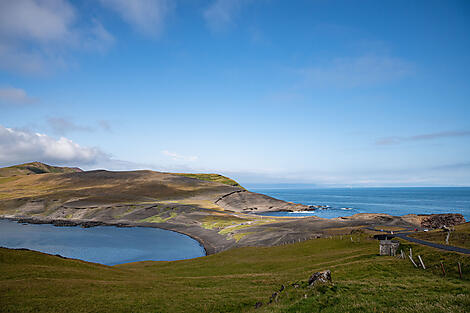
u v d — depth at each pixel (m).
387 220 126.94
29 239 124.44
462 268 32.81
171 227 154.00
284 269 47.53
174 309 26.78
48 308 25.48
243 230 117.81
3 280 32.84
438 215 119.25
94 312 25.30
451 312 17.06
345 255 52.25
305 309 20.27
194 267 55.47
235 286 35.72
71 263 45.16
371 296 21.58
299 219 145.62
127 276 42.88
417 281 28.94
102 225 167.75
